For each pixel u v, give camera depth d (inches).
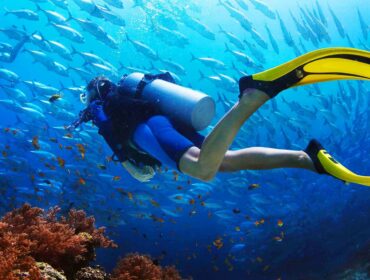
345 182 96.7
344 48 89.0
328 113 778.8
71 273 166.7
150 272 200.1
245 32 1398.9
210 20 1314.0
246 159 110.0
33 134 681.0
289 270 533.3
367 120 923.4
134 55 1477.6
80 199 569.9
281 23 723.4
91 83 136.9
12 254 126.5
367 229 502.6
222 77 629.0
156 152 110.7
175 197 500.7
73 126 134.7
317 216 595.5
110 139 125.0
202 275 625.0
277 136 1032.2
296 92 1535.4
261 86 92.7
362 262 433.4
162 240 709.9
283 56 1656.0
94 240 190.1
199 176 99.0
